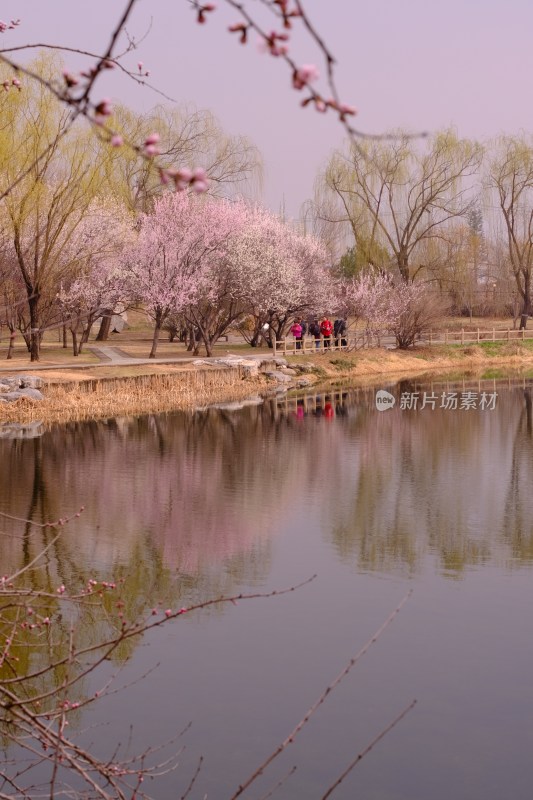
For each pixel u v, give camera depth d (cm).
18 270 3694
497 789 824
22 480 2095
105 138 291
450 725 945
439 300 5762
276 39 232
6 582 601
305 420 3225
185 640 1154
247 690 1020
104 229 4047
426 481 2155
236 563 1477
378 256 5956
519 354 5856
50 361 3884
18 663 1025
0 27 474
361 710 979
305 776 852
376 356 5266
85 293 3966
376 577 1412
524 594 1331
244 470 2273
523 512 1833
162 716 956
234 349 4984
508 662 1092
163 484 2084
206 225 4231
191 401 3638
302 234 5378
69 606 1230
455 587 1364
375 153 5853
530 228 6284
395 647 1140
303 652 1122
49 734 485
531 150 6216
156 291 4094
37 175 2961
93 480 2114
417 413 3438
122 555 1505
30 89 3244
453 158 5888
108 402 3353
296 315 5125
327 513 1822
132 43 382
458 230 6125
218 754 884
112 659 1084
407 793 823
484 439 2819
